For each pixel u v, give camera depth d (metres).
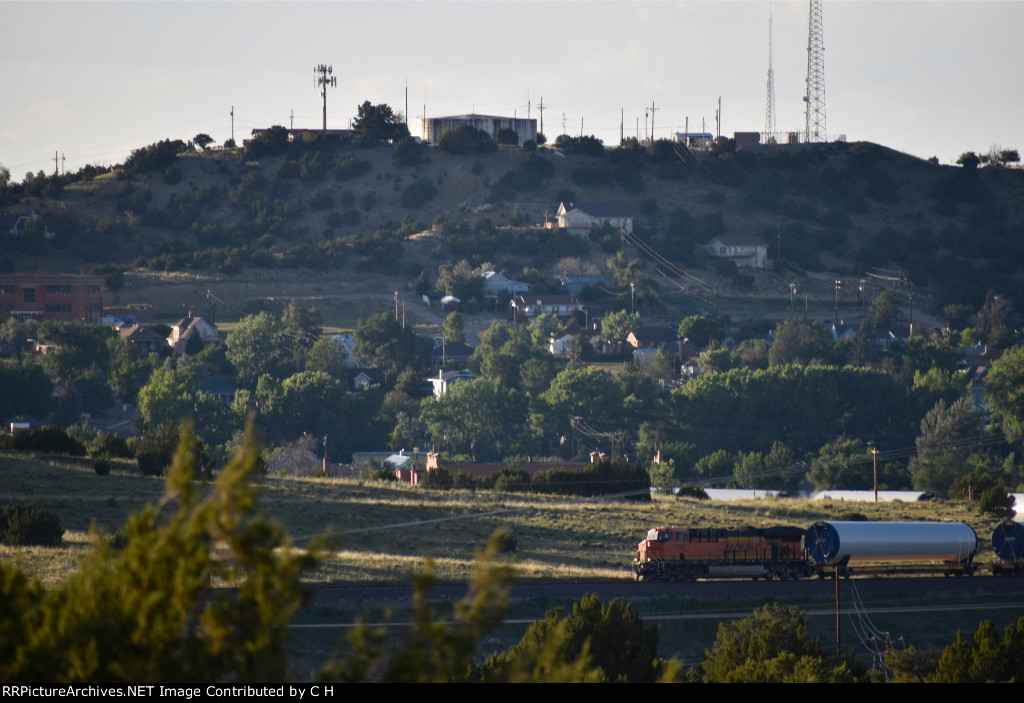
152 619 30.66
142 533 31.97
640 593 145.38
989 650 102.06
